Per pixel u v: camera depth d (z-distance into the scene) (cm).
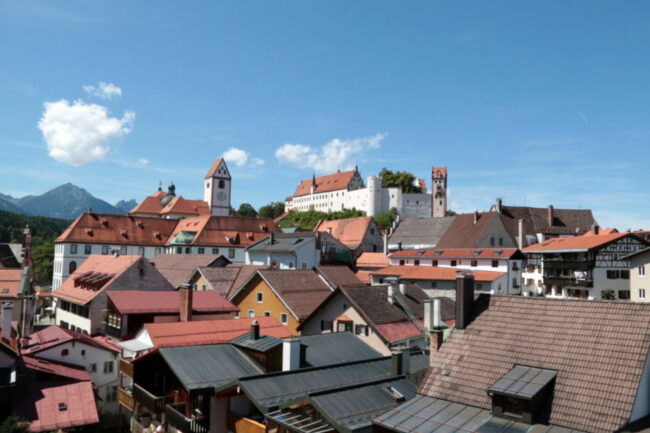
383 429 2027
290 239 7950
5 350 3275
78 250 10369
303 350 2934
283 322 4853
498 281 7456
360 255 10156
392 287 4156
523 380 1955
